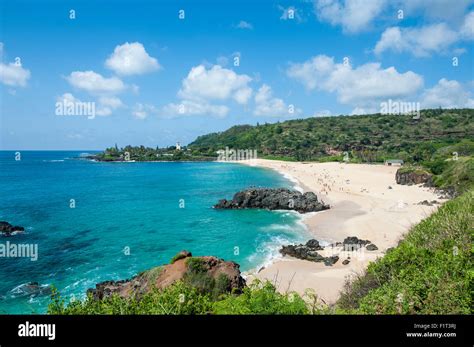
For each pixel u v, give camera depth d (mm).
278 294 7949
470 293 7031
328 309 7996
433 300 7297
